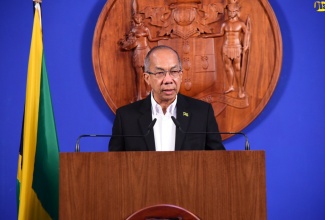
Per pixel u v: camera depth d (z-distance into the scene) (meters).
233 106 8.55
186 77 8.62
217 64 8.61
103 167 4.10
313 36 8.60
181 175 4.08
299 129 8.53
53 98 8.83
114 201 4.07
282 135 8.55
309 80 8.56
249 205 4.05
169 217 4.03
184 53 8.65
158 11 8.71
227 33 8.58
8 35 8.88
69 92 8.82
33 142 6.03
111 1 8.73
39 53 6.33
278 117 8.56
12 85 8.83
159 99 6.22
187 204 4.06
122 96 8.71
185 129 6.07
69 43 8.88
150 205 4.06
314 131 8.52
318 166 8.49
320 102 8.52
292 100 8.55
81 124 8.79
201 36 8.65
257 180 4.06
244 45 8.55
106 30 8.77
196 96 8.61
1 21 8.91
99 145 8.73
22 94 8.82
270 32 8.53
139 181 4.08
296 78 8.57
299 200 8.48
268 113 8.58
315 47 8.59
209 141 6.15
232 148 8.56
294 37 8.62
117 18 8.77
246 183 4.06
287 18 8.65
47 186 5.96
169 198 4.07
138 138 6.05
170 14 8.70
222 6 8.62
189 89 8.61
